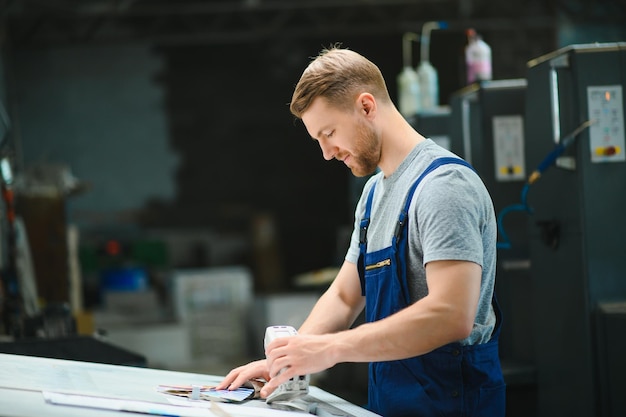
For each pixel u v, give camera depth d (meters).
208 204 11.13
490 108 3.56
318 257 11.42
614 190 2.79
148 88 10.91
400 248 1.70
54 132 10.67
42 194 5.62
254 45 11.11
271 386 1.58
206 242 11.12
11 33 9.71
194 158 11.08
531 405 3.19
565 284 2.91
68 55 10.69
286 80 11.20
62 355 2.69
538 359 3.13
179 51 10.97
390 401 1.72
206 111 11.07
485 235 1.67
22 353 2.66
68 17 9.59
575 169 2.80
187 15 10.08
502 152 3.57
